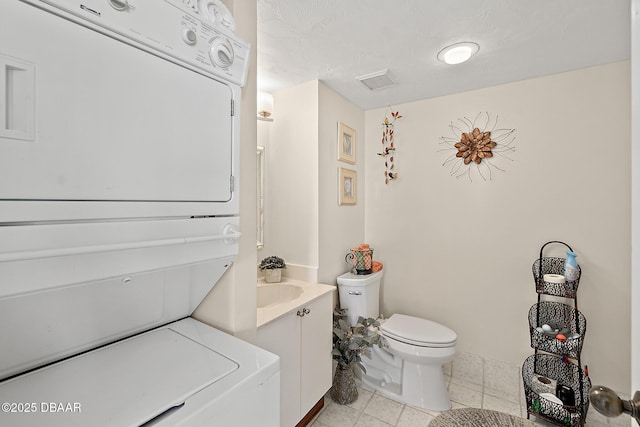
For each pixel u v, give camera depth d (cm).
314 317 179
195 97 86
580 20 142
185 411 65
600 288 190
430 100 245
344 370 203
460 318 235
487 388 221
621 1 129
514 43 163
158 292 96
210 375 78
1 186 54
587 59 181
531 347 199
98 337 90
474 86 221
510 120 214
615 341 186
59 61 60
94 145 65
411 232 255
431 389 198
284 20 143
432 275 246
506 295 218
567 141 198
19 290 58
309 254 215
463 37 157
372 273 239
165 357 87
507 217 217
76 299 75
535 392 184
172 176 81
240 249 113
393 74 202
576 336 179
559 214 201
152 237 77
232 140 99
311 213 214
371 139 273
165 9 77
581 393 171
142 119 74
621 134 183
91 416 63
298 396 164
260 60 183
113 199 69
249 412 78
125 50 70
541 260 203
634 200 56
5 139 54
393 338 204
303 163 217
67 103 61
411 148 254
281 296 202
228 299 111
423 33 154
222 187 95
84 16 63
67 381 75
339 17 141
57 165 60
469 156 228
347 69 194
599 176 189
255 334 120
